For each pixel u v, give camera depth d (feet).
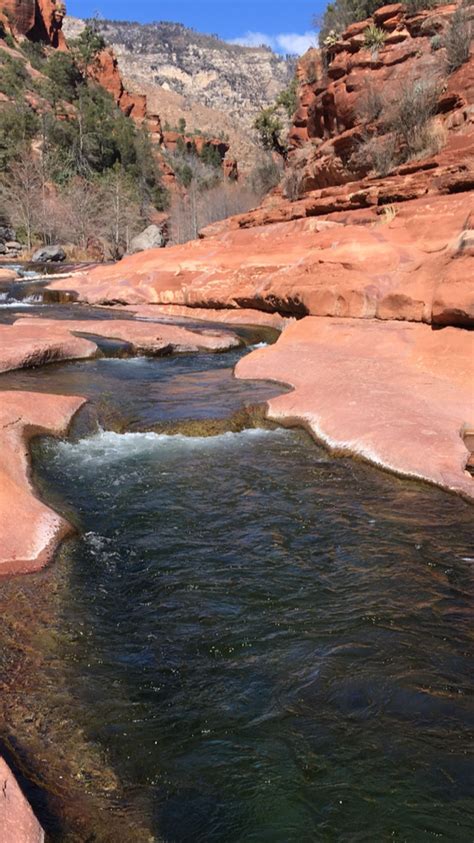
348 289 40.52
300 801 10.16
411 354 32.91
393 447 23.50
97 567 16.81
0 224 185.16
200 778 10.53
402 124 69.05
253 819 9.84
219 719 11.78
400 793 10.29
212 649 13.73
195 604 15.33
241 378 35.14
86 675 12.71
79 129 246.27
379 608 15.20
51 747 10.89
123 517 19.80
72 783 10.25
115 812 9.81
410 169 59.47
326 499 21.15
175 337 44.27
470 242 33.24
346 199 59.26
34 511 18.02
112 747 11.03
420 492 21.56
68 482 22.15
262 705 12.15
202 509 20.45
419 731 11.52
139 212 228.43
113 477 22.75
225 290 55.52
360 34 86.07
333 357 34.63
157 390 33.09
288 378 33.37
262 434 27.48
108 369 37.60
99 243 195.00
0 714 11.41
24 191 182.91
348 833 9.65
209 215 184.34
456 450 23.06
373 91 75.31
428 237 42.86
